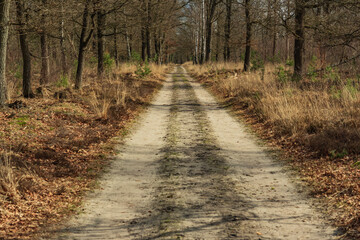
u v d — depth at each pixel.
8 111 10.61
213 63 32.31
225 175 7.25
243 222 5.08
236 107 15.14
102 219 5.30
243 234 4.70
